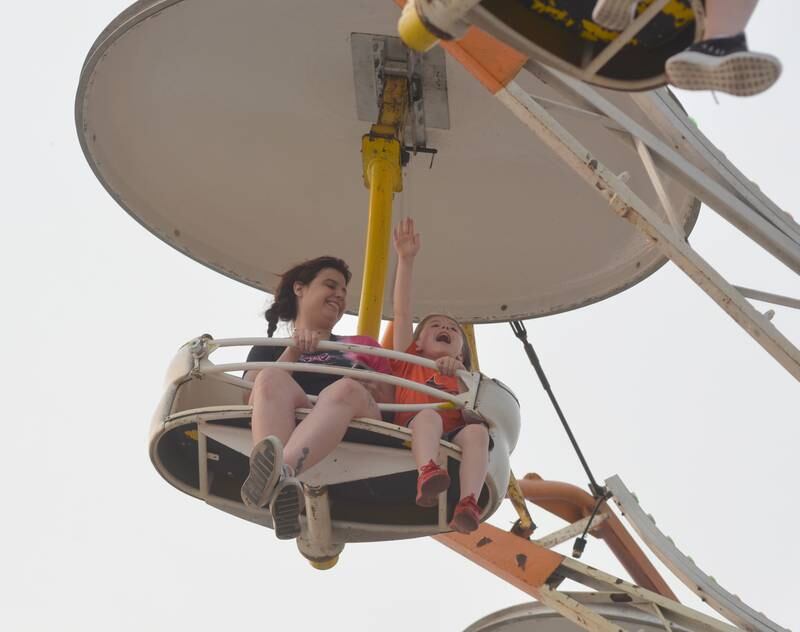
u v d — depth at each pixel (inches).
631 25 357.7
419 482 527.5
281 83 760.3
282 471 495.5
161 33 713.0
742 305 530.6
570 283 816.3
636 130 557.0
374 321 703.1
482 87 754.8
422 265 821.9
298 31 730.8
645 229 538.9
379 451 550.3
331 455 549.0
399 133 756.0
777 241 553.9
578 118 744.3
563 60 376.5
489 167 793.6
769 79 357.7
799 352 537.0
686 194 721.0
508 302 825.5
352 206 802.8
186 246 800.3
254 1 703.7
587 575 869.2
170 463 589.9
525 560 874.1
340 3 713.6
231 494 599.5
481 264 818.8
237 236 808.3
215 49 733.9
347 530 593.0
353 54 746.2
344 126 778.8
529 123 550.0
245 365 557.0
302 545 600.1
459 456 548.7
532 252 813.2
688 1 366.9
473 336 884.0
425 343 630.5
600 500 939.3
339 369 546.6
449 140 784.3
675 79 366.0
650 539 888.9
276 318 629.6
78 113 734.5
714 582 863.7
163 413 559.2
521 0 374.6
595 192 782.5
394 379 551.2
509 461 570.6
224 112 768.3
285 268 815.1
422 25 381.1
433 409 555.5
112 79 727.1
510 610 935.7
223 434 557.6
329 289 625.9
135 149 767.7
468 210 806.5
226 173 791.1
